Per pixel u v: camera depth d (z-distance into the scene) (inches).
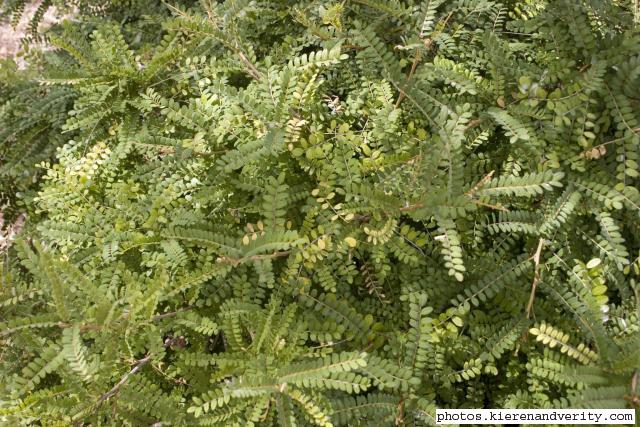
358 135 47.6
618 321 43.9
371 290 46.1
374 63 47.4
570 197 44.1
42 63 55.6
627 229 46.1
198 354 43.9
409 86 45.2
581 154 44.4
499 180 42.6
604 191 43.9
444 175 43.8
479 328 44.8
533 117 45.6
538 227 44.7
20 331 45.1
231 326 43.9
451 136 43.3
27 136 53.5
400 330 45.9
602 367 41.6
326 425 40.9
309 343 46.0
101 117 49.0
